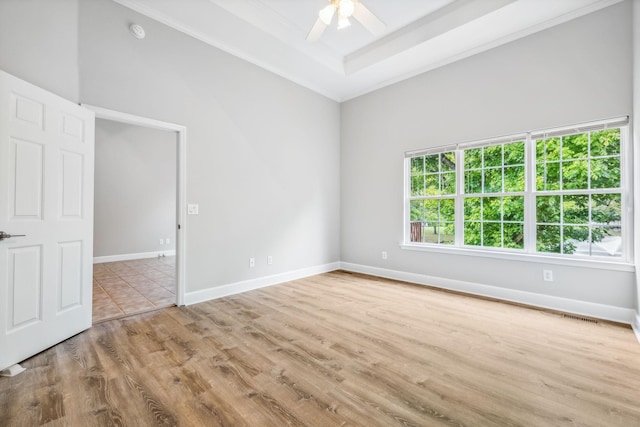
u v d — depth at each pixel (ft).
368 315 9.78
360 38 12.56
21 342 6.63
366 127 15.96
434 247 13.24
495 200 11.83
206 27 10.71
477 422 4.83
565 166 10.24
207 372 6.32
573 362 6.73
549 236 10.57
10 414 4.97
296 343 7.72
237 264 12.41
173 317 9.61
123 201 20.85
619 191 9.21
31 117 6.85
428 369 6.45
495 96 11.47
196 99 11.08
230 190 12.17
